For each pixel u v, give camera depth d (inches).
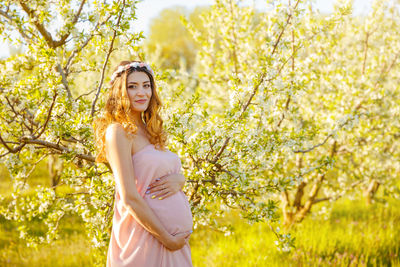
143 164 74.9
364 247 214.5
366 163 250.5
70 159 99.2
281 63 130.4
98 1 101.7
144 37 101.3
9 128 101.9
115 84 79.6
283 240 115.0
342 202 347.3
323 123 209.3
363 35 246.8
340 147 238.4
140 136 79.5
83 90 179.5
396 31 241.8
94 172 110.7
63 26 115.0
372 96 207.8
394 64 244.7
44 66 95.6
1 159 104.8
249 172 120.3
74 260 215.0
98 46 103.8
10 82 105.3
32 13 112.5
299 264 191.6
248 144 113.8
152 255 73.6
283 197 248.4
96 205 112.2
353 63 254.4
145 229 74.1
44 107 95.4
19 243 239.6
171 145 112.0
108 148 72.7
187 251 81.1
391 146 269.6
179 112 115.1
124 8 97.0
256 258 202.8
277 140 130.0
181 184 79.2
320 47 193.8
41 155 117.1
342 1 175.8
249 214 116.3
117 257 74.9
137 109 79.4
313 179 261.0
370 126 213.0
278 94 124.1
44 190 119.1
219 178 112.9
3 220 266.8
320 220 276.7
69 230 265.6
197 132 114.1
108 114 79.9
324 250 216.4
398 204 333.7
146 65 82.0
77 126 94.7
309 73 176.9
